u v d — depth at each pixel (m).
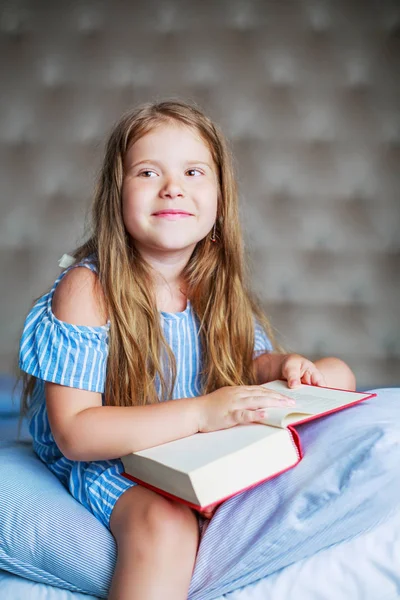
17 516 0.71
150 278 0.93
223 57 2.02
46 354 0.80
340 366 0.97
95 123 2.00
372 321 1.99
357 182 1.99
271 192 2.00
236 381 0.96
